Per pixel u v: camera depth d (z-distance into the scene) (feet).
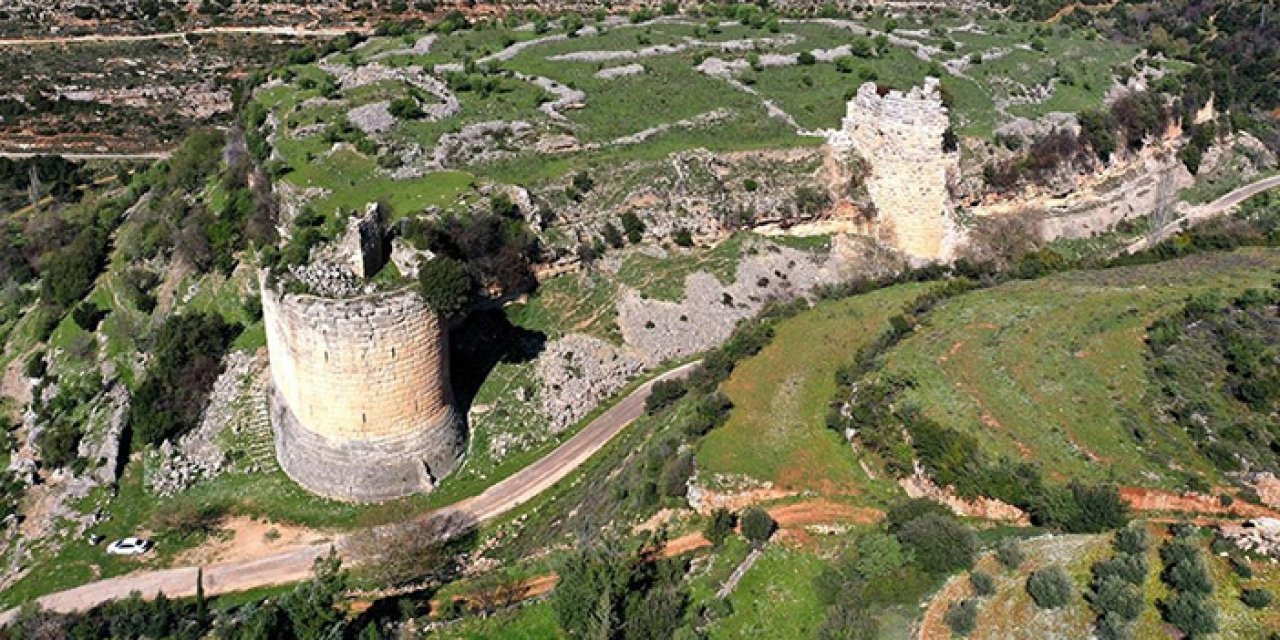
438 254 251.80
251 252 300.40
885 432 203.62
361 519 237.04
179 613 207.21
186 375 279.08
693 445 211.61
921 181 322.14
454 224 276.00
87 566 233.76
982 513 186.80
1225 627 145.48
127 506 253.24
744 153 334.65
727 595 170.40
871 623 156.87
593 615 159.53
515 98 371.35
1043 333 232.53
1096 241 355.56
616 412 270.26
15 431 292.61
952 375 218.38
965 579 165.99
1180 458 190.19
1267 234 331.36
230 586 222.07
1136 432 197.06
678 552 185.78
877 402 211.41
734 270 309.83
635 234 309.42
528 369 277.03
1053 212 357.41
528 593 185.16
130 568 230.89
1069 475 187.83
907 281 300.20
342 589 184.24
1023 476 186.19
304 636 168.66
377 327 226.79
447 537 226.38
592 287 298.35
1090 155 371.15
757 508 186.39
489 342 280.92
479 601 184.55
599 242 304.91
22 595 226.17
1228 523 175.42
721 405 219.41
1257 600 148.56
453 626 174.29
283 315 232.73
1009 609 157.28
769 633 162.40
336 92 366.43
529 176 315.58
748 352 246.27
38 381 310.65
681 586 173.58
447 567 213.46
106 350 305.12
